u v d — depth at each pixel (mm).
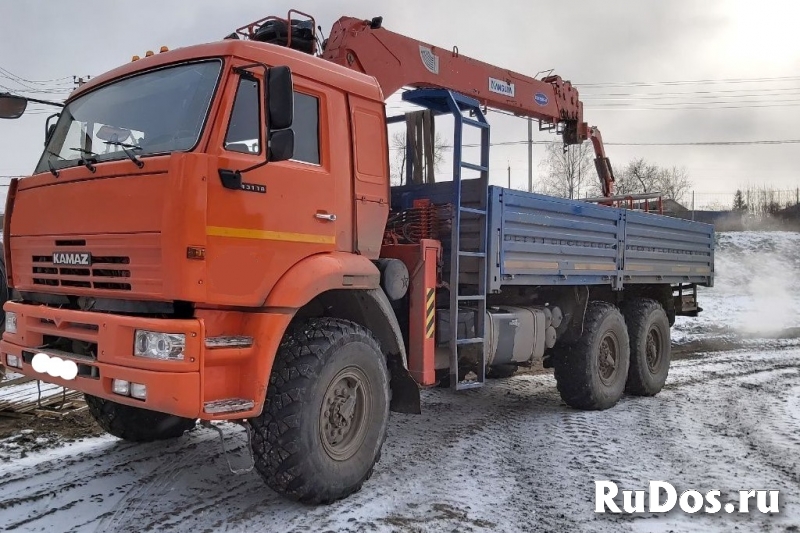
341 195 4480
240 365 3787
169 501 4133
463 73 7344
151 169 3588
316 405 3979
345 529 3789
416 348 5121
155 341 3482
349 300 4613
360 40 6230
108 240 3758
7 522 3748
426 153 6133
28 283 4359
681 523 4043
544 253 6379
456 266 5469
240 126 3891
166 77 4152
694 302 9547
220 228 3637
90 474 4539
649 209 9891
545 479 4766
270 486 4004
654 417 6754
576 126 9141
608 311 7184
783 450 5578
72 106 4688
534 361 6742
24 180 4406
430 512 4082
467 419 6543
